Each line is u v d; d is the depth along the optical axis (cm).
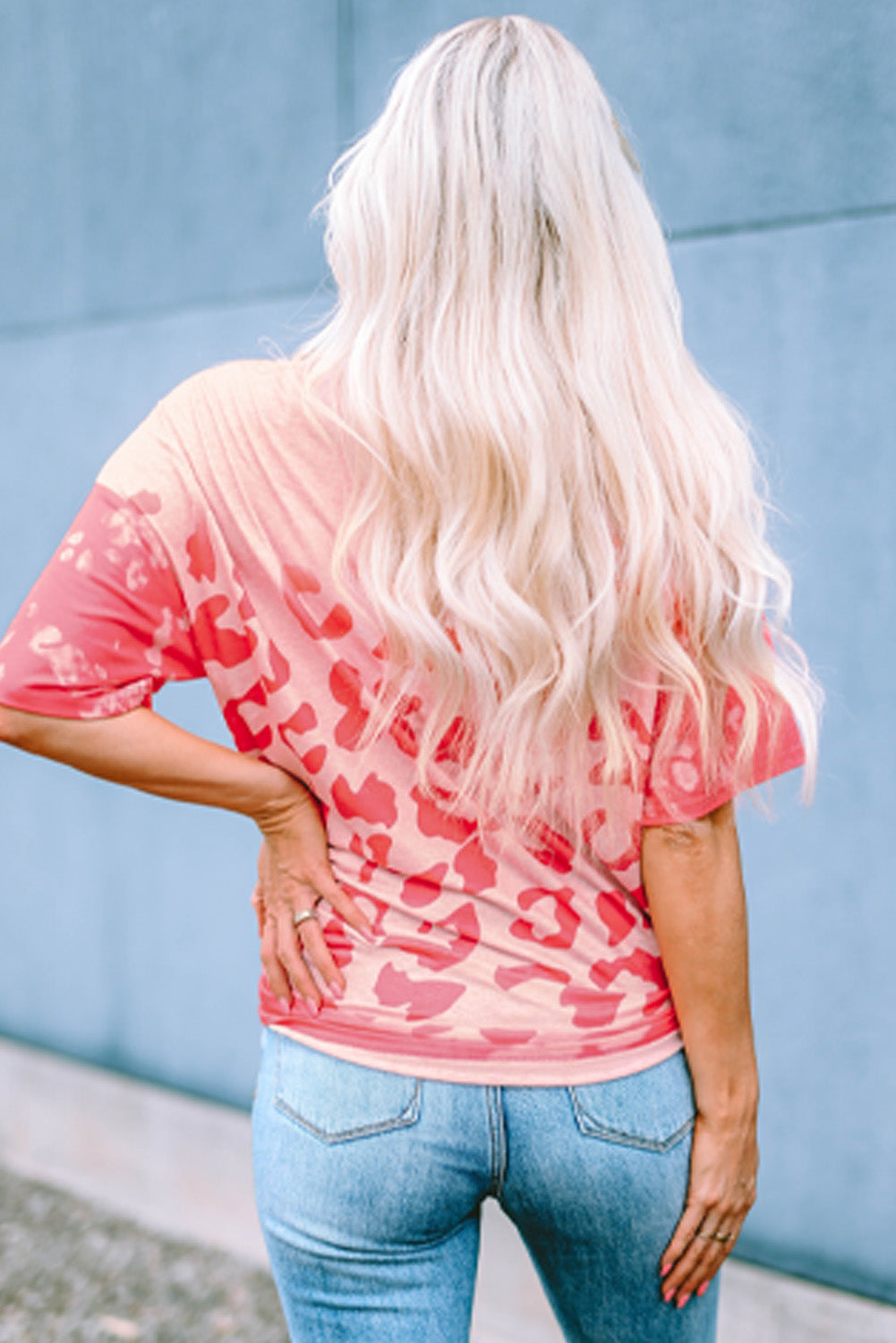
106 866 304
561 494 97
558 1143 103
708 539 101
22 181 299
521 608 96
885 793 204
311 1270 105
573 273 99
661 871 105
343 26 245
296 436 103
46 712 101
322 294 253
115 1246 277
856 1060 210
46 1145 311
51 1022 317
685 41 209
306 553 103
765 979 218
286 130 255
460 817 103
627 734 101
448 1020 103
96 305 290
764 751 105
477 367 96
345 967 107
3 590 314
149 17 273
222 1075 288
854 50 194
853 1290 212
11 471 310
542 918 104
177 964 293
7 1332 242
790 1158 218
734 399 212
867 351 199
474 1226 113
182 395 108
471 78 101
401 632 98
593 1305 112
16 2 295
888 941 206
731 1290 219
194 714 283
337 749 105
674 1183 106
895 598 200
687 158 212
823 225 200
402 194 100
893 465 199
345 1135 103
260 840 276
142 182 279
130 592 102
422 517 99
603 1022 104
